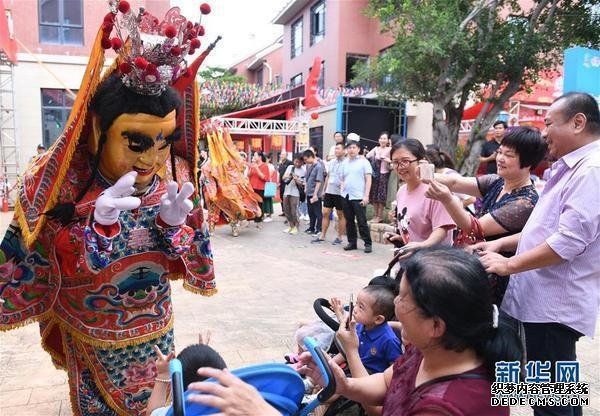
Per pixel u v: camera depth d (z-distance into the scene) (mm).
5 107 14305
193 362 1944
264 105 19594
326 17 19703
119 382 2482
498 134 7891
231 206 10164
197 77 2596
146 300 2488
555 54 9516
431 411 1432
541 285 2438
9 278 2371
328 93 15633
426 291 1445
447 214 3082
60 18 14602
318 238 9703
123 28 2127
